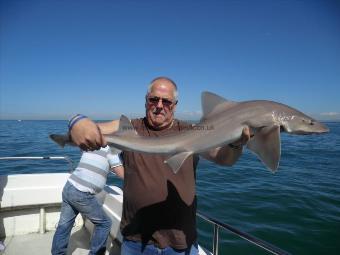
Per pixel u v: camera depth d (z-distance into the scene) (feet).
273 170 7.70
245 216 26.55
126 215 9.48
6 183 18.47
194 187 9.31
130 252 9.27
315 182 40.55
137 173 9.16
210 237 21.50
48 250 16.58
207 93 8.87
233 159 8.66
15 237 17.87
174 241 8.83
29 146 89.40
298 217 26.37
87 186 13.84
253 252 19.48
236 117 8.38
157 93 9.37
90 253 14.49
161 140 8.65
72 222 14.60
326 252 20.30
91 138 6.88
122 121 8.63
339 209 28.66
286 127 8.44
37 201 18.17
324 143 120.37
